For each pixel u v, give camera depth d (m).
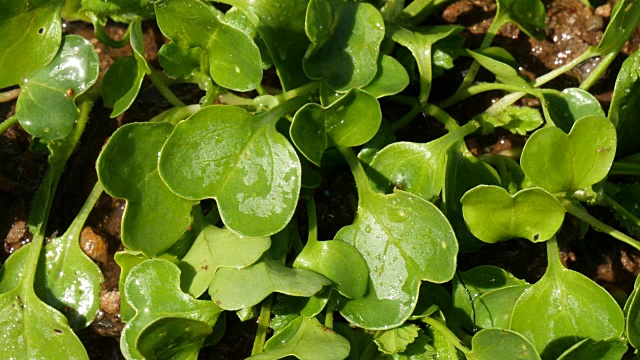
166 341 0.16
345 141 0.17
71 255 0.18
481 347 0.16
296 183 0.17
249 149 0.17
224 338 0.18
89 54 0.18
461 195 0.18
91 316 0.18
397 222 0.17
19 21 0.18
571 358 0.16
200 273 0.17
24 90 0.18
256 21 0.18
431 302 0.17
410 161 0.18
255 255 0.16
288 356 0.17
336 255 0.17
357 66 0.18
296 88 0.18
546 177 0.17
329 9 0.18
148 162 0.17
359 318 0.17
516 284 0.18
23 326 0.18
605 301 0.17
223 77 0.18
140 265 0.17
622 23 0.18
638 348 0.16
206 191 0.17
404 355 0.17
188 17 0.17
